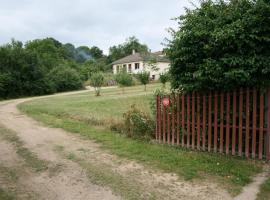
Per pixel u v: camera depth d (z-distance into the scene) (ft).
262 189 15.46
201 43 21.61
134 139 27.53
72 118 42.65
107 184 16.56
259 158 20.62
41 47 267.39
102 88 147.95
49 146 25.94
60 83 165.07
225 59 20.21
